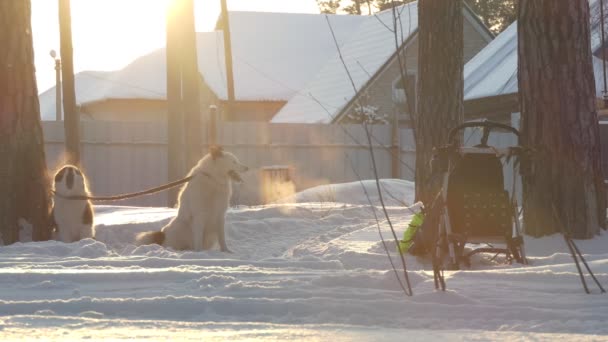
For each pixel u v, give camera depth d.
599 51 80.19
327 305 19.22
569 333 16.23
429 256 31.27
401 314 18.83
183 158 78.50
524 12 36.12
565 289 21.45
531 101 35.88
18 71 44.22
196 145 74.44
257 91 152.25
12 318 17.56
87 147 84.62
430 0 52.56
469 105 103.62
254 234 46.41
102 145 85.19
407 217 49.28
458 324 17.81
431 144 52.03
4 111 43.78
